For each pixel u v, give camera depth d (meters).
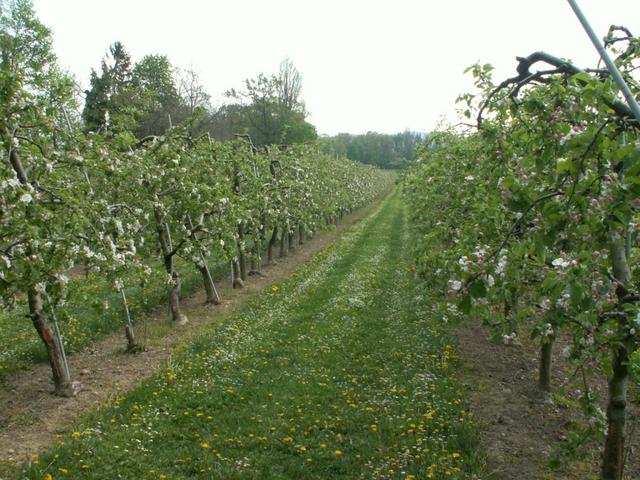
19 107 6.11
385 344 9.15
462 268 3.23
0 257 5.42
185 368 8.11
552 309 3.68
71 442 5.57
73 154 7.59
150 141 11.48
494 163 4.71
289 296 13.20
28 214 5.72
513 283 3.52
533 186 3.66
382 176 63.53
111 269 7.05
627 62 4.22
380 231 26.80
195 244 10.93
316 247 22.62
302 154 21.23
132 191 9.75
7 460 5.40
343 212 34.25
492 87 4.66
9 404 7.07
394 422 6.08
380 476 5.00
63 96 7.46
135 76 36.25
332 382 7.39
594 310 3.35
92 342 9.84
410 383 7.30
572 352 3.93
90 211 6.91
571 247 4.01
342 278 15.26
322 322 10.61
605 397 7.03
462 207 7.78
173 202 10.73
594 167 3.20
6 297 6.04
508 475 5.09
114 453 5.34
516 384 7.47
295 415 6.32
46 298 6.81
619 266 3.79
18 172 6.51
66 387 7.31
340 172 30.78
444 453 5.39
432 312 10.80
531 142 3.73
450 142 9.49
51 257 5.89
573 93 3.34
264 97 35.97
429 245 7.85
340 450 5.48
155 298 12.59
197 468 5.14
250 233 16.16
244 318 11.17
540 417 6.43
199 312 12.09
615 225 2.93
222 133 36.88
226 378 7.55
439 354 8.57
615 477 4.42
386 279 14.95
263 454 5.42
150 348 9.45
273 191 16.08
